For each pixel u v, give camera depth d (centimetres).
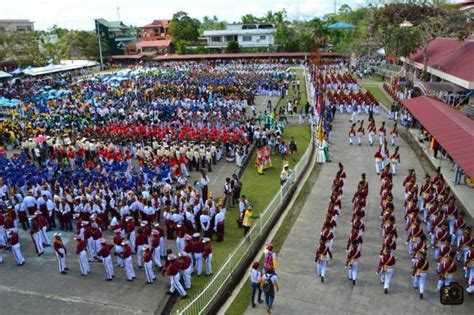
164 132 3475
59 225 2255
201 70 8019
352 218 2039
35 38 8900
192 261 1691
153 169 2661
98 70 10194
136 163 3238
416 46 4969
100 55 10444
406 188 2220
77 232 1952
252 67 8212
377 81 7088
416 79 4850
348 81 6056
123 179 2466
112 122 3966
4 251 1997
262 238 1973
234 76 6856
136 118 4250
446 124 2519
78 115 4319
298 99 5209
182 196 2116
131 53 11838
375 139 3619
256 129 3625
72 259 1903
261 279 1429
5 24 9600
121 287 1653
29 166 2725
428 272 1655
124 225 1900
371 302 1482
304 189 2597
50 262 1880
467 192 2416
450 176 2669
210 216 2003
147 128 3609
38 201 2172
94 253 1886
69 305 1545
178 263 1568
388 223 1764
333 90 5900
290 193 2494
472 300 1477
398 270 1675
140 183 2388
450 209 1861
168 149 3014
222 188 2677
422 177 2675
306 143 3656
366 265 1720
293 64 9356
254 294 1462
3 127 3800
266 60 9431
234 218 2259
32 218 1981
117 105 4769
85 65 8394
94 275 1755
